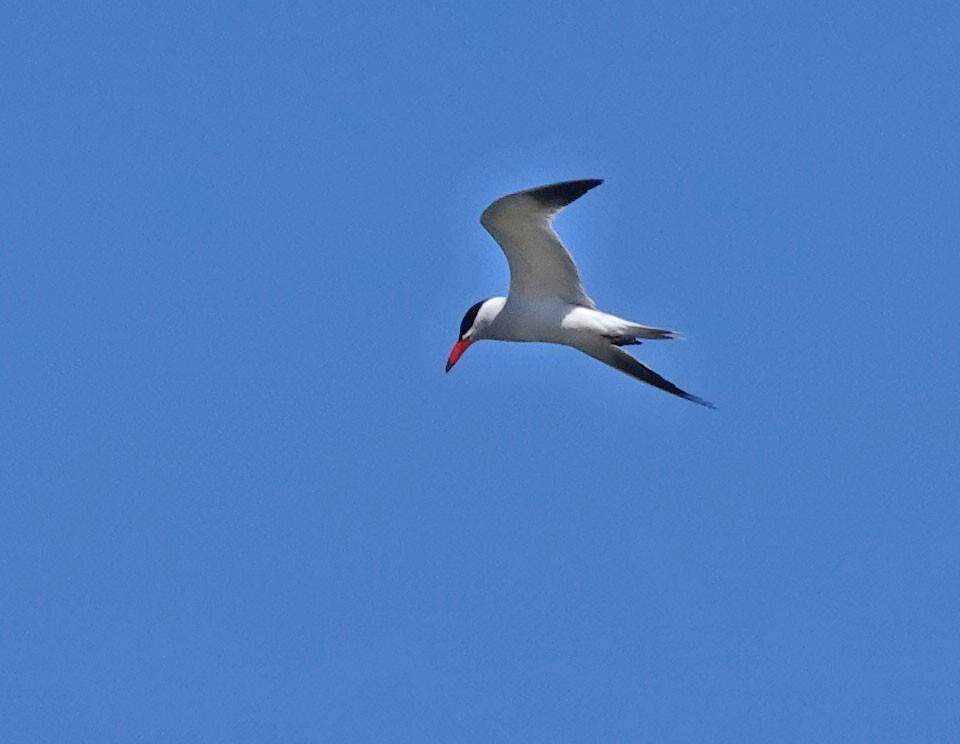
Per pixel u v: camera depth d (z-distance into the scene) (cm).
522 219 1873
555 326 1931
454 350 1962
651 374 1972
